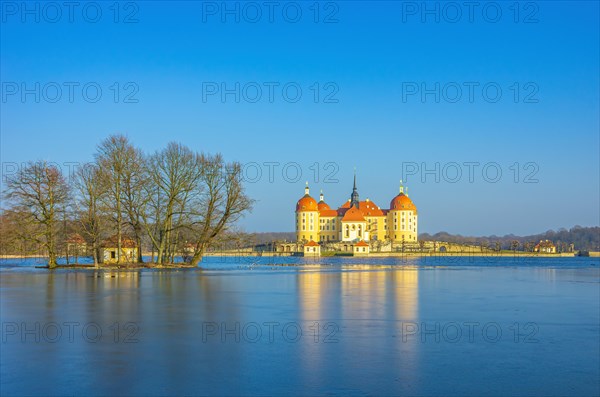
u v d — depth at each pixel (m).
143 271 80.81
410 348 22.50
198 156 94.94
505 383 17.66
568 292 47.97
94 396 16.25
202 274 74.38
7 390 16.78
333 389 16.95
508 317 31.16
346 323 28.66
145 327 27.20
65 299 39.62
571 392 16.80
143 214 91.81
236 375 18.41
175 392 16.66
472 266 125.50
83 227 89.50
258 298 40.97
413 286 54.44
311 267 112.75
